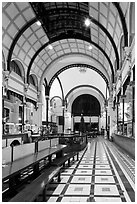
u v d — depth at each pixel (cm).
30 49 1895
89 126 4634
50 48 2020
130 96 1187
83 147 1695
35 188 425
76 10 1576
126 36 1164
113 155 1295
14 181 592
